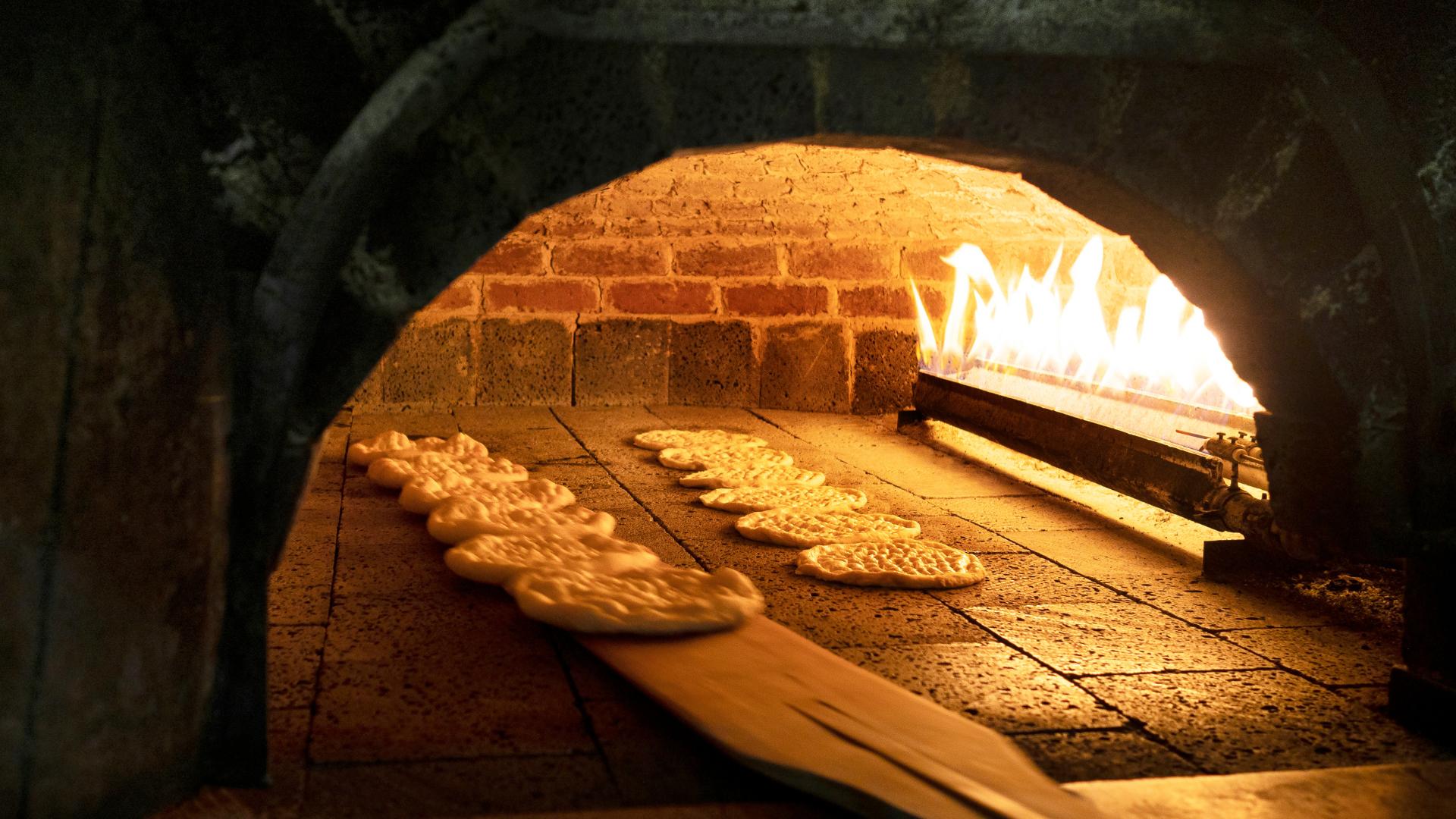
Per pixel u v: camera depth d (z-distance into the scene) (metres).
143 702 0.94
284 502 1.04
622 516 2.03
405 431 2.78
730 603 1.40
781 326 3.21
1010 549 1.89
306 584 1.58
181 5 0.95
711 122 1.06
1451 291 1.18
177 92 0.95
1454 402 1.18
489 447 2.63
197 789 1.00
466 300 3.09
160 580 0.94
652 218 3.14
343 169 0.96
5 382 0.83
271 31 0.97
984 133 1.11
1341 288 1.18
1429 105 1.16
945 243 3.24
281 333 1.00
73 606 0.88
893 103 1.09
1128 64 1.12
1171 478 1.88
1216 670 1.36
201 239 0.96
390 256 1.01
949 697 1.26
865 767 1.01
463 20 0.97
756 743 1.05
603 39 1.02
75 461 0.87
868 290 3.23
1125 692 1.29
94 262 0.87
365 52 0.99
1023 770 1.04
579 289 3.15
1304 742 1.17
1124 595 1.65
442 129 1.00
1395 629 1.52
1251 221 1.17
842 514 1.98
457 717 1.17
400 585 1.59
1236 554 1.73
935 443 2.82
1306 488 1.29
